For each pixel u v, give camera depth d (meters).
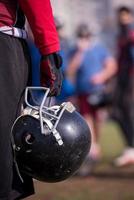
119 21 18.58
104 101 18.38
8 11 7.03
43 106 7.19
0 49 6.96
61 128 7.12
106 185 15.62
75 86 17.84
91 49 17.95
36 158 7.10
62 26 17.11
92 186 15.55
